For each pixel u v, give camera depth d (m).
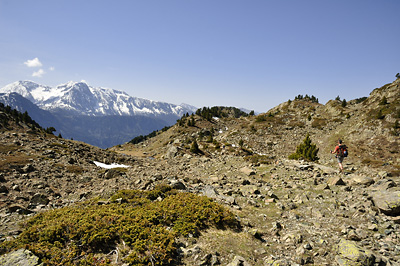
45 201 17.06
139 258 7.68
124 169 33.06
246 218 11.60
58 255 7.65
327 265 7.39
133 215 10.67
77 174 27.97
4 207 14.77
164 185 15.78
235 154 60.62
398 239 8.46
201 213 10.77
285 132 96.19
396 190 11.66
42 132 67.06
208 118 136.62
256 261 7.98
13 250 7.90
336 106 116.00
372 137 68.19
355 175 17.66
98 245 8.52
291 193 15.44
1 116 74.25
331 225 10.27
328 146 74.31
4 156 29.55
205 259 7.85
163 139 115.00
